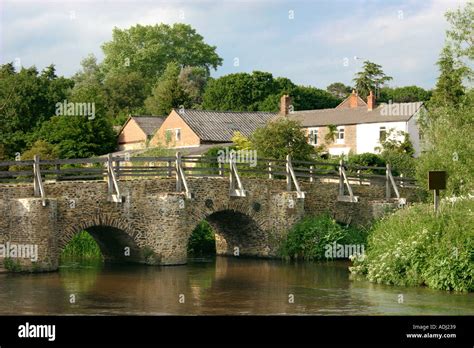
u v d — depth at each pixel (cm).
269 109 8881
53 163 3225
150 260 3491
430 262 2844
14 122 6900
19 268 3119
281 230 3897
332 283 3002
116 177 3397
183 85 9544
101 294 2711
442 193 3834
